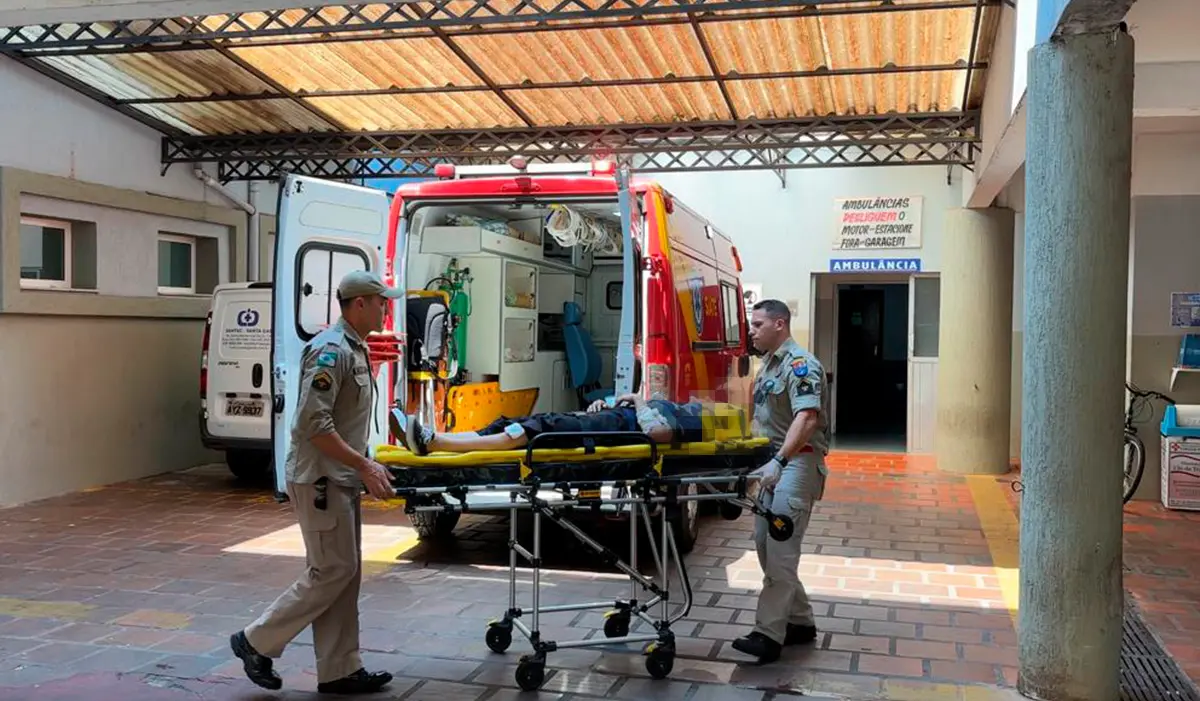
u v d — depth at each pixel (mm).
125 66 8953
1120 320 4090
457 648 4957
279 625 4238
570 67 8781
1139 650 5078
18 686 4398
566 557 6938
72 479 9383
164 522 8016
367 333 4438
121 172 9805
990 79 8047
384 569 6574
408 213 6777
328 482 4199
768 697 4324
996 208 10750
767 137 10227
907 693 4363
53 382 9133
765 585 4859
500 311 7430
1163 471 8891
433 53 8547
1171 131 8984
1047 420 4168
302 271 7027
